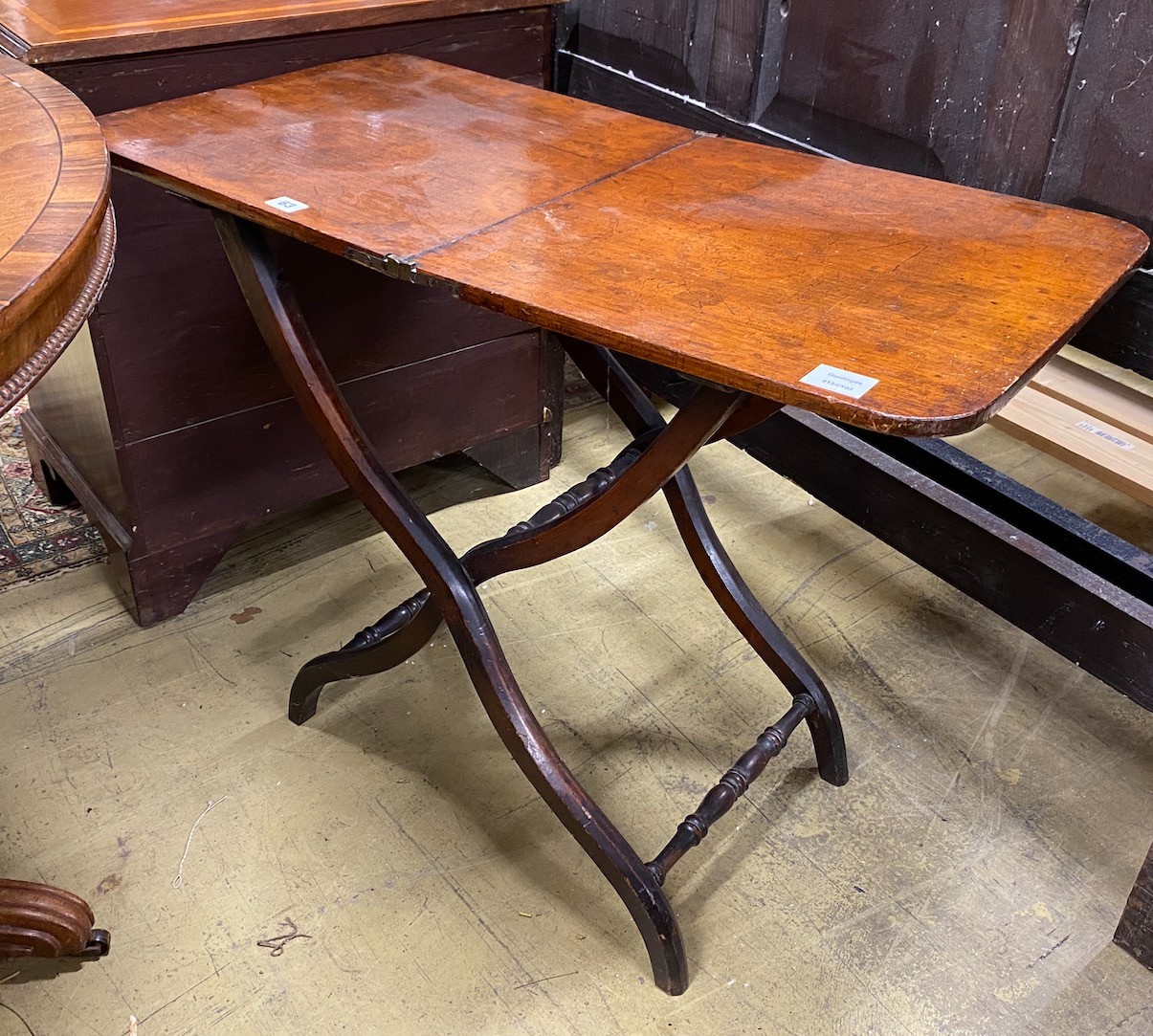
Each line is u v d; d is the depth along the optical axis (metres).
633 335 0.96
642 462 1.24
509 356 2.14
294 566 2.12
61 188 1.02
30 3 1.63
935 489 1.76
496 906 1.50
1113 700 1.86
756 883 1.54
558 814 1.39
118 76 1.53
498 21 1.86
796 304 1.02
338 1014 1.36
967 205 1.24
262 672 1.87
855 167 1.34
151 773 1.68
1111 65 1.43
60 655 1.89
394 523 1.40
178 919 1.47
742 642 1.96
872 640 1.97
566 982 1.41
